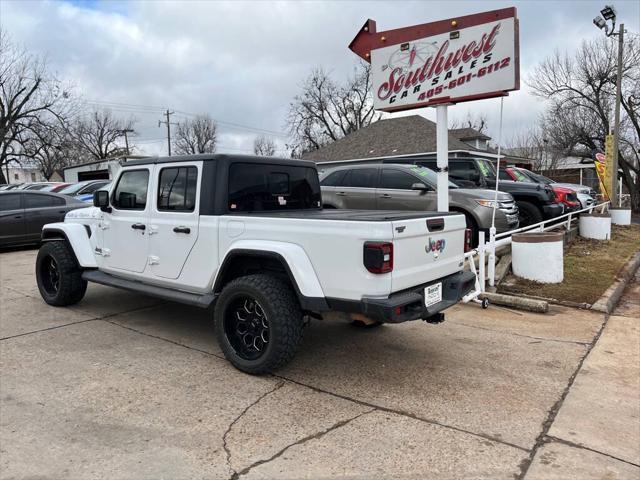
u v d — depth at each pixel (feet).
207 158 13.89
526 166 115.44
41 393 11.76
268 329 12.42
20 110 112.68
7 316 18.49
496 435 9.98
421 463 8.95
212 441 9.66
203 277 14.06
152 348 14.97
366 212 14.71
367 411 10.96
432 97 20.36
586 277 24.64
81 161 186.70
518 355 14.61
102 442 9.61
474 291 18.89
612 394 11.99
